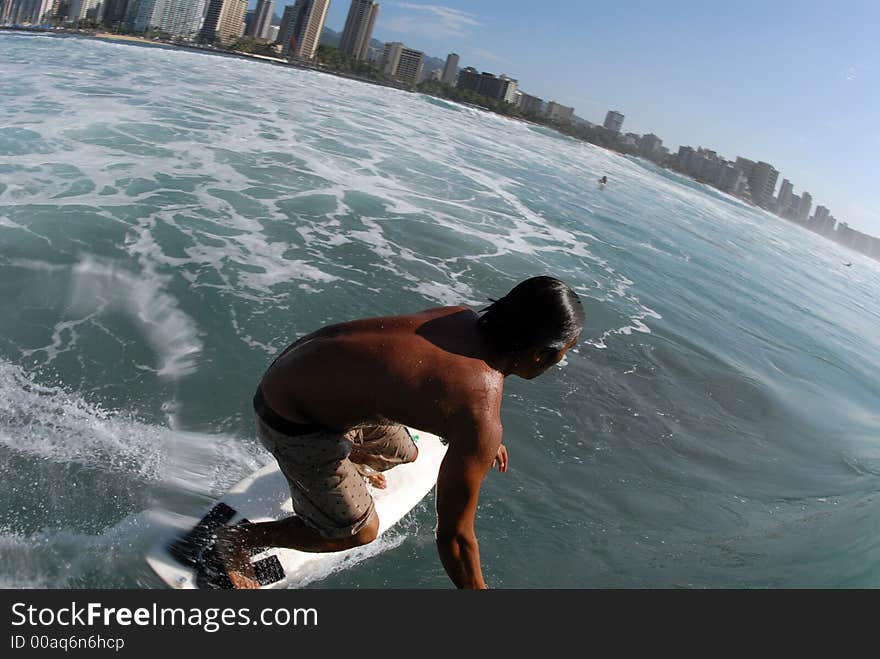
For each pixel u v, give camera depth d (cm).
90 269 625
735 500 484
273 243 799
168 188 921
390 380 193
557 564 360
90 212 764
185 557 301
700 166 13400
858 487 549
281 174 1151
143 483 361
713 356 824
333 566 318
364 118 2395
